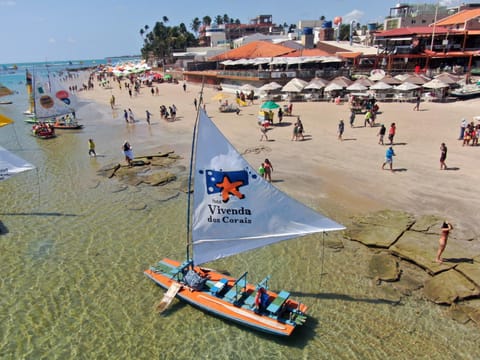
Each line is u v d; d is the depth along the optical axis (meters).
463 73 64.00
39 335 13.70
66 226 21.75
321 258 17.55
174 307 14.83
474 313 13.53
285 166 29.22
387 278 15.72
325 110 49.06
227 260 17.92
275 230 13.52
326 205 22.44
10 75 187.12
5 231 21.38
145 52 181.38
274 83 56.31
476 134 31.12
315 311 14.26
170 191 26.14
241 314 13.67
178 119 50.69
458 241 17.77
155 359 12.52
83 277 16.94
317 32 100.81
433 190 23.44
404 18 97.50
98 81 124.44
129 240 19.95
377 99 53.12
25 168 21.70
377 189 24.19
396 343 12.63
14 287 16.39
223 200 13.66
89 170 31.48
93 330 13.84
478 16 72.06
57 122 49.12
